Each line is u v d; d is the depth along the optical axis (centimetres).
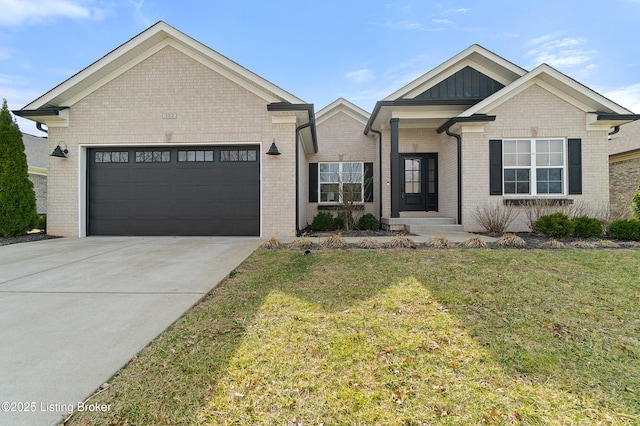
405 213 1173
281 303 341
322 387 201
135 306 336
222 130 866
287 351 242
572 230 764
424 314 312
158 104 870
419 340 260
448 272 452
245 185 878
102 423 169
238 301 350
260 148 864
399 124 1113
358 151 1309
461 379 210
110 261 549
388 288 388
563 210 905
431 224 995
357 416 176
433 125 1131
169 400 188
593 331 278
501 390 199
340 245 676
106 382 204
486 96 1020
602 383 207
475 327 284
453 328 282
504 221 883
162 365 223
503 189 941
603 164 928
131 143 871
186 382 204
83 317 307
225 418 174
